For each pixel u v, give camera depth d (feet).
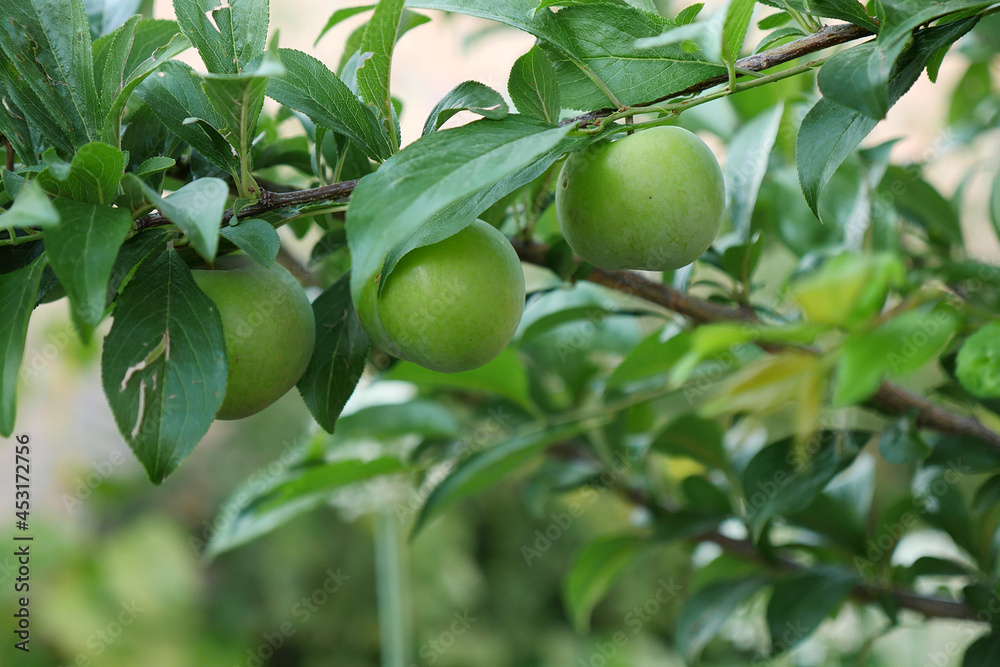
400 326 1.66
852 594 2.09
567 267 1.86
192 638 6.05
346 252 1.99
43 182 1.55
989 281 1.88
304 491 2.16
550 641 6.73
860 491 2.12
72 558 5.60
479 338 1.66
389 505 2.74
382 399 2.48
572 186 1.70
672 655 6.34
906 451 1.84
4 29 1.63
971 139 2.36
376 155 1.65
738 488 2.20
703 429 2.17
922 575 2.09
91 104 1.65
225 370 1.59
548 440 2.08
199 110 1.66
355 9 1.85
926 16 1.53
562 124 1.57
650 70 1.63
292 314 1.67
